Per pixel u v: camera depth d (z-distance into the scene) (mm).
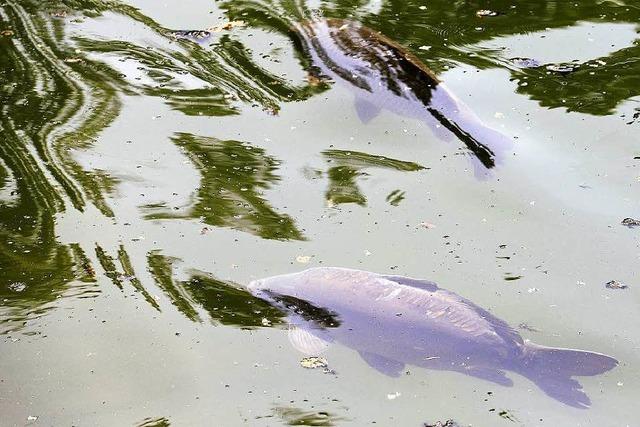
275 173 9367
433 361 6824
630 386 6656
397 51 11023
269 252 8203
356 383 6805
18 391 6949
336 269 7590
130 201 9055
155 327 7492
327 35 11688
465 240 8219
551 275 7746
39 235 8664
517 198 8750
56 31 12578
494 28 12039
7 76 11523
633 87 10492
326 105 10469
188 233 8539
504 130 9812
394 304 7082
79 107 10773
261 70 11312
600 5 12508
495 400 6582
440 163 9320
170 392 6848
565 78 10750
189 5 13141
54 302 7816
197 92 10992
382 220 8539
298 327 7316
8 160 9867
